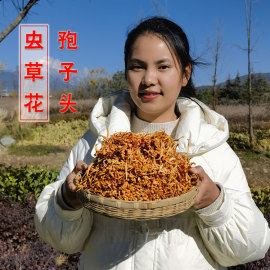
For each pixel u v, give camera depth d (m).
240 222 1.11
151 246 1.19
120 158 1.11
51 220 1.24
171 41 1.18
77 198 1.12
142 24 1.24
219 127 1.43
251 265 2.89
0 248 3.43
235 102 23.70
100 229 1.28
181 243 1.19
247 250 1.12
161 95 1.22
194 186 1.05
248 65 9.76
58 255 3.38
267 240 1.16
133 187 1.02
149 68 1.19
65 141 11.82
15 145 10.75
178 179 1.06
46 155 9.66
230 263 1.21
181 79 1.27
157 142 1.13
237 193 1.17
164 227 1.19
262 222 1.16
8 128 11.84
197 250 1.22
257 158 8.65
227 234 1.12
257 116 14.84
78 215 1.20
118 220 1.22
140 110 1.39
